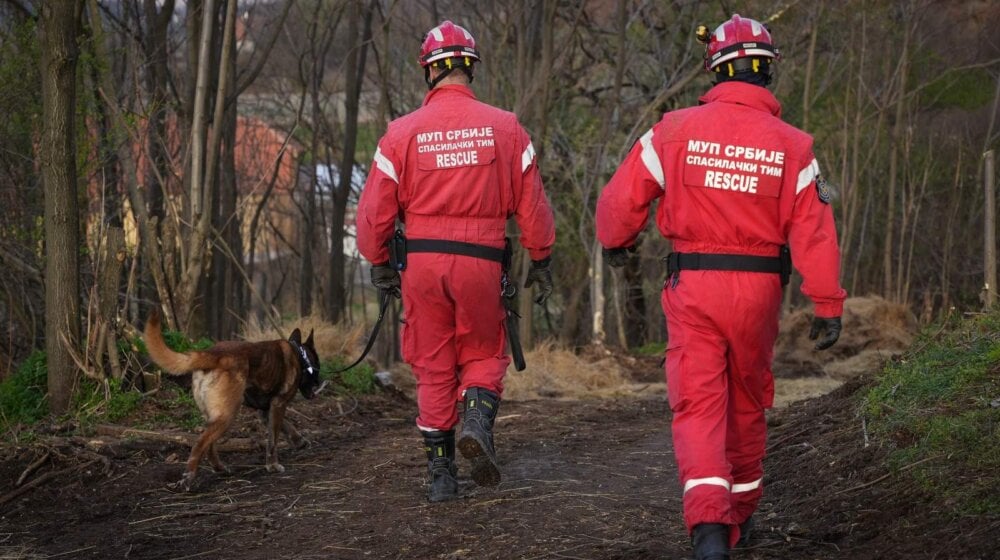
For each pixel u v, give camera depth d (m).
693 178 3.30
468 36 4.41
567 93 17.83
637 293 21.50
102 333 6.26
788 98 19.23
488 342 4.48
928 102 20.20
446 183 4.23
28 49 8.43
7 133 8.62
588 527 4.10
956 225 20.39
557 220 18.55
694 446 3.23
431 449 4.61
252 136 23.97
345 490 4.96
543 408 7.93
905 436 4.15
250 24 18.16
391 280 4.56
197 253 8.07
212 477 5.33
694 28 16.39
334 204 18.48
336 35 22.44
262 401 5.57
